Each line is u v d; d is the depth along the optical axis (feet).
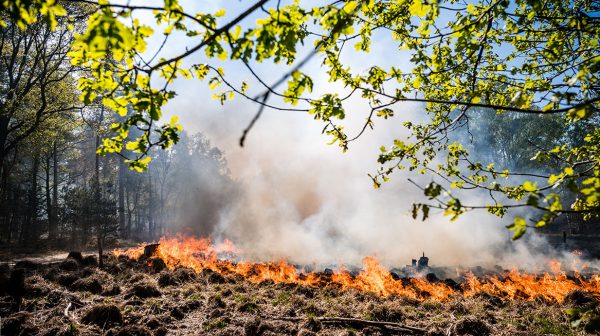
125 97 8.88
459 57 17.16
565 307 31.09
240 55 7.80
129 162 9.66
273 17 7.66
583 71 6.73
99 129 79.82
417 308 33.55
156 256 55.42
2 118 65.16
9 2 6.67
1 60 76.02
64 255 70.85
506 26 15.40
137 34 7.38
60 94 70.49
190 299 32.83
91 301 31.19
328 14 8.57
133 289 34.12
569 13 15.26
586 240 106.22
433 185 7.29
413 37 14.16
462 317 27.76
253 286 41.34
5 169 86.89
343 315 29.71
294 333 26.12
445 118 17.60
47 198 104.94
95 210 98.53
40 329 24.25
